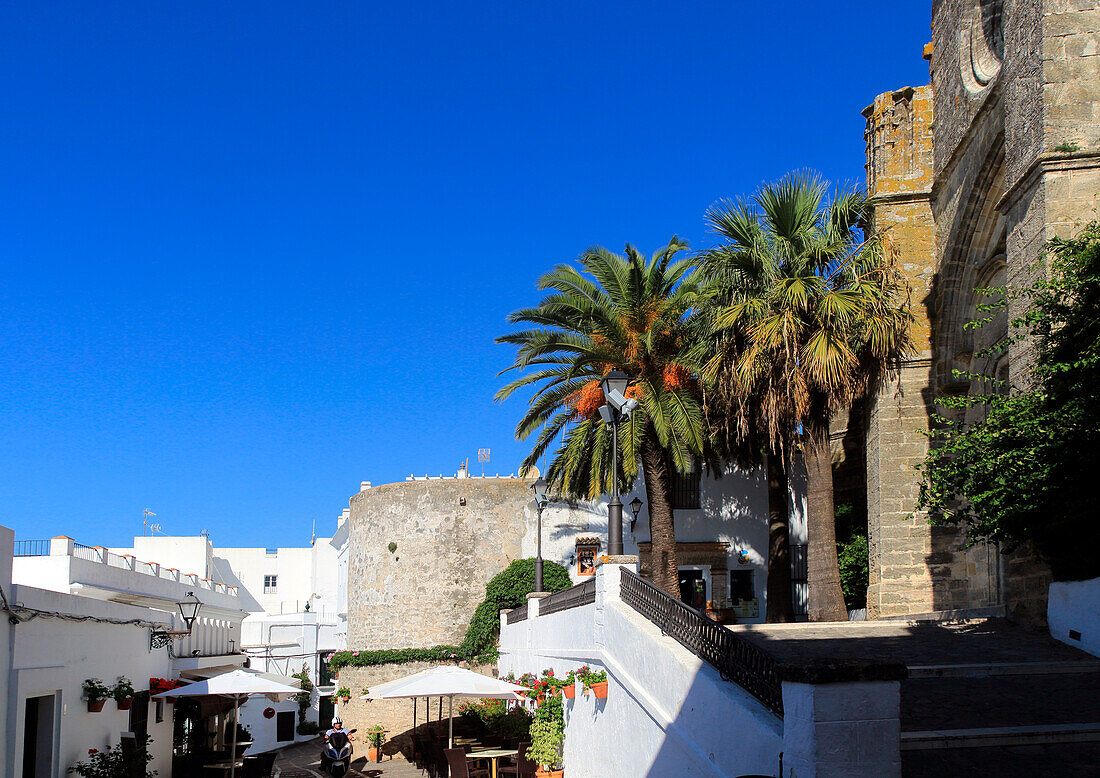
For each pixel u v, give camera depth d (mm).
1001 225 21219
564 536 37656
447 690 19828
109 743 17500
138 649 19953
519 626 26328
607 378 16219
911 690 11539
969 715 10133
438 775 22922
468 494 38969
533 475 38969
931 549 22984
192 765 22891
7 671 12664
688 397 24922
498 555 38438
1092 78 16688
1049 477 13969
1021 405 14711
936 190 23750
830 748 7488
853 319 19875
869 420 24391
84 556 21531
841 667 7613
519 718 22000
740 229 21766
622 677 13516
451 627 38188
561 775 17859
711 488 34188
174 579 27266
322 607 58781
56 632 14609
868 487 24453
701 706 10188
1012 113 17766
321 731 52188
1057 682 11953
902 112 24453
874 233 23484
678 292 25156
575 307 25484
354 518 42406
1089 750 8977
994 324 21203
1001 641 15062
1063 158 16438
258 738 46156
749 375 20078
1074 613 14484
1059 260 14648
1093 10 16828
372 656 38156
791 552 33094
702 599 30312
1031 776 8242
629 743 13164
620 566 15484
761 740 8531
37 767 14406
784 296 20078
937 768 8492
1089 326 13688
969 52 22156
